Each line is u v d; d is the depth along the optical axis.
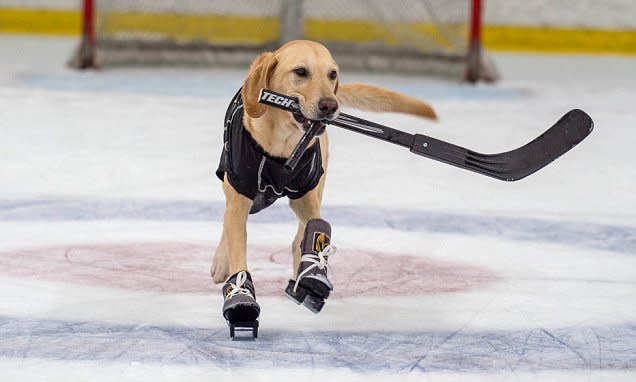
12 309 7.17
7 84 19.83
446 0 23.34
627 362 6.36
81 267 8.35
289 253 9.02
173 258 8.73
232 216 6.92
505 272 8.59
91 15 22.39
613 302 7.74
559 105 19.67
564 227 10.35
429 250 9.30
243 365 6.13
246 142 6.72
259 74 6.62
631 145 15.68
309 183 6.92
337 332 6.87
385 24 23.77
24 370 5.96
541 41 30.09
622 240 9.85
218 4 24.42
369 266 8.70
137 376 5.90
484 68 23.09
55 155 13.35
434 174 13.03
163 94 19.39
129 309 7.26
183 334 6.72
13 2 29.30
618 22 30.08
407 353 6.45
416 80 23.14
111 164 12.91
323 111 6.37
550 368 6.23
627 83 23.44
